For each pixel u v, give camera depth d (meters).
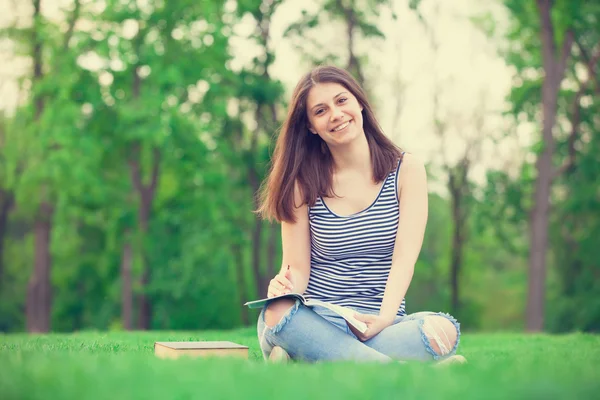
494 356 5.61
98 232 32.59
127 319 27.42
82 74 25.39
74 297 35.06
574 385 2.45
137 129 24.42
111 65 25.33
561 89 28.53
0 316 38.22
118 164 26.94
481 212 30.33
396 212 4.96
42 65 27.58
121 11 25.03
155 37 25.88
